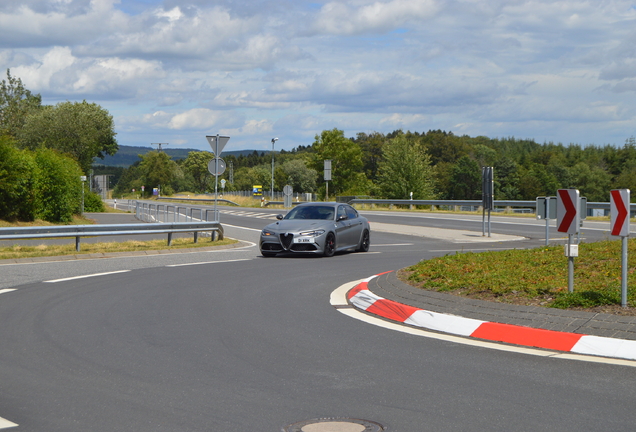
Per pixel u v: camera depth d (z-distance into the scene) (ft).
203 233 80.84
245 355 20.92
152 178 442.09
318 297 32.94
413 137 530.68
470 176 369.50
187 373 18.75
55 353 21.11
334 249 55.31
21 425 14.38
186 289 35.29
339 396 16.47
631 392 16.51
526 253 39.93
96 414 15.12
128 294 33.42
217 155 70.95
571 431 13.70
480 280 30.37
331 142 349.41
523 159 484.74
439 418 14.66
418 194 238.48
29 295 32.86
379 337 23.67
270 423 14.46
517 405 15.55
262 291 34.81
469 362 19.89
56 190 107.24
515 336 22.86
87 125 208.13
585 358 20.22
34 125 205.98
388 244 71.46
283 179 420.36
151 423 14.49
